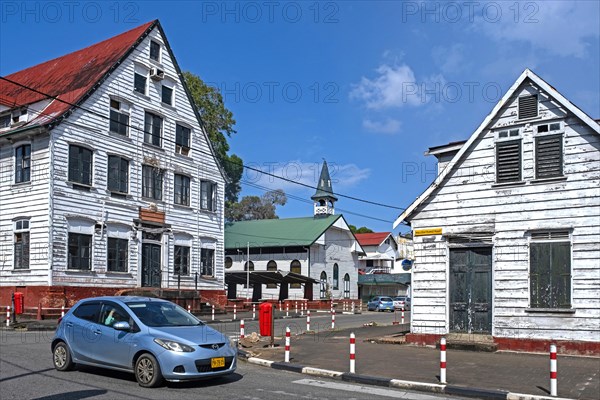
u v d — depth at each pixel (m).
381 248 76.50
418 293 18.78
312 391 11.33
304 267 54.78
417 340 18.59
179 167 37.12
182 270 36.88
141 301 12.39
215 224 40.03
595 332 15.81
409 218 19.19
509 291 17.19
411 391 11.83
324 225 57.75
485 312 17.61
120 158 33.03
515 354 16.50
